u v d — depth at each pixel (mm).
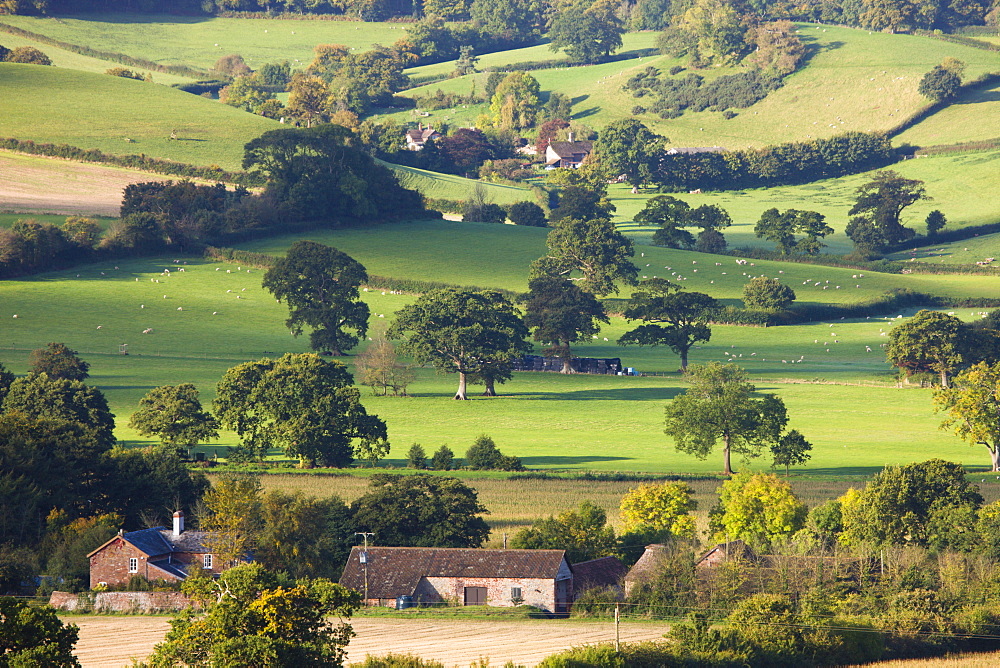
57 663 176250
